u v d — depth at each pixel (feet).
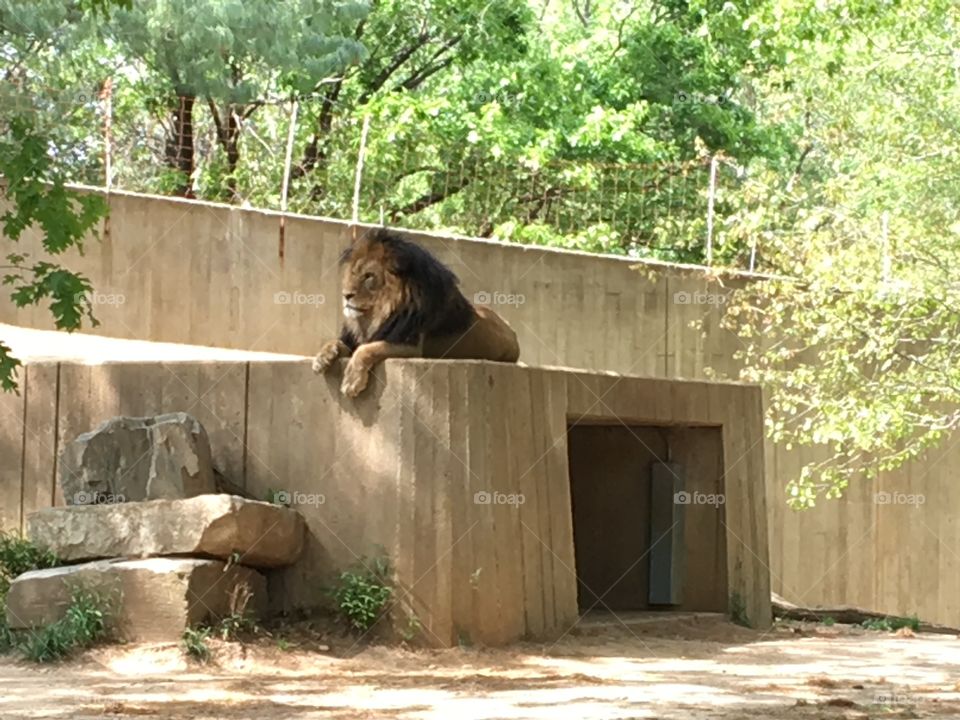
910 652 49.83
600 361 81.20
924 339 77.36
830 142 95.45
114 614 42.16
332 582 45.80
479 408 45.93
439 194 93.71
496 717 33.14
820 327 74.90
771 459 82.17
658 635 51.78
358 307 46.26
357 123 94.53
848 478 81.66
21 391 50.42
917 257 77.56
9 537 48.37
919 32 87.86
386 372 45.83
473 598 45.24
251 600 44.37
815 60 98.68
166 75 88.79
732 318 81.97
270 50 87.15
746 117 111.45
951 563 83.51
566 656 45.11
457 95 102.68
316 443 46.65
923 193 87.30
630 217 91.40
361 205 88.43
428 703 35.70
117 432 45.57
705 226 88.38
